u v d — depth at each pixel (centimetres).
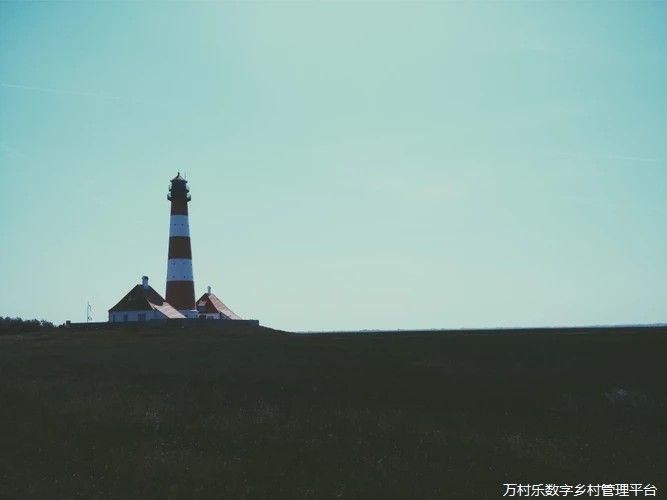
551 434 2547
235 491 1820
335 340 5062
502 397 3088
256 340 5269
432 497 1809
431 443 2330
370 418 2656
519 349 4172
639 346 4072
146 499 1742
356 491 1836
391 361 3900
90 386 3219
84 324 7212
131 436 2322
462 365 3728
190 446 2228
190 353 4400
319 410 2800
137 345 5084
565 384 3269
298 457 2138
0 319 7919
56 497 1720
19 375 3609
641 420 2747
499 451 2250
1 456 2066
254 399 2995
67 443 2205
